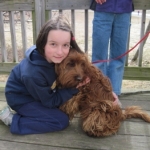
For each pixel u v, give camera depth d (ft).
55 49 6.29
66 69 6.69
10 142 6.90
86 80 7.10
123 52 9.34
